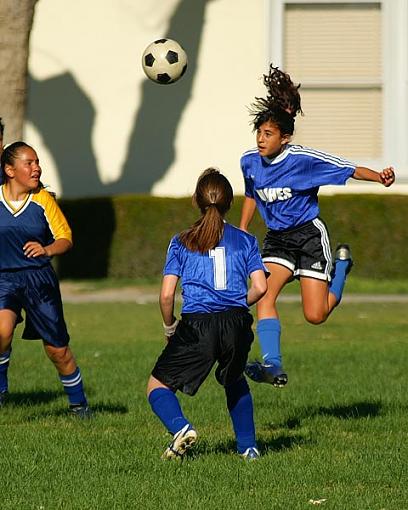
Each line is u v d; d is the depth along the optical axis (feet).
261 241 209.67
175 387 72.18
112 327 158.92
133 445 80.59
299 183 83.61
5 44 181.47
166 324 73.51
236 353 71.61
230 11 222.69
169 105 224.12
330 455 77.56
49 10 223.30
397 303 186.70
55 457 76.64
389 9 221.87
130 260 212.23
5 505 64.54
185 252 72.79
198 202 74.02
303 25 223.30
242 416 75.97
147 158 224.74
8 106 182.29
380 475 71.67
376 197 211.00
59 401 101.71
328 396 103.86
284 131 82.28
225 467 73.15
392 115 223.10
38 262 88.33
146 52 138.72
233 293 72.23
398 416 93.40
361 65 223.51
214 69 223.51
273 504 64.59
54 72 223.92
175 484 69.15
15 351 138.62
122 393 105.29
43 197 88.38
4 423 90.58
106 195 223.92
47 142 224.94
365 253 209.77
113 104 224.33
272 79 82.28
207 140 224.12
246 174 85.97
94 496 66.44
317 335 151.64
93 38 223.71
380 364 124.47
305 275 84.89
